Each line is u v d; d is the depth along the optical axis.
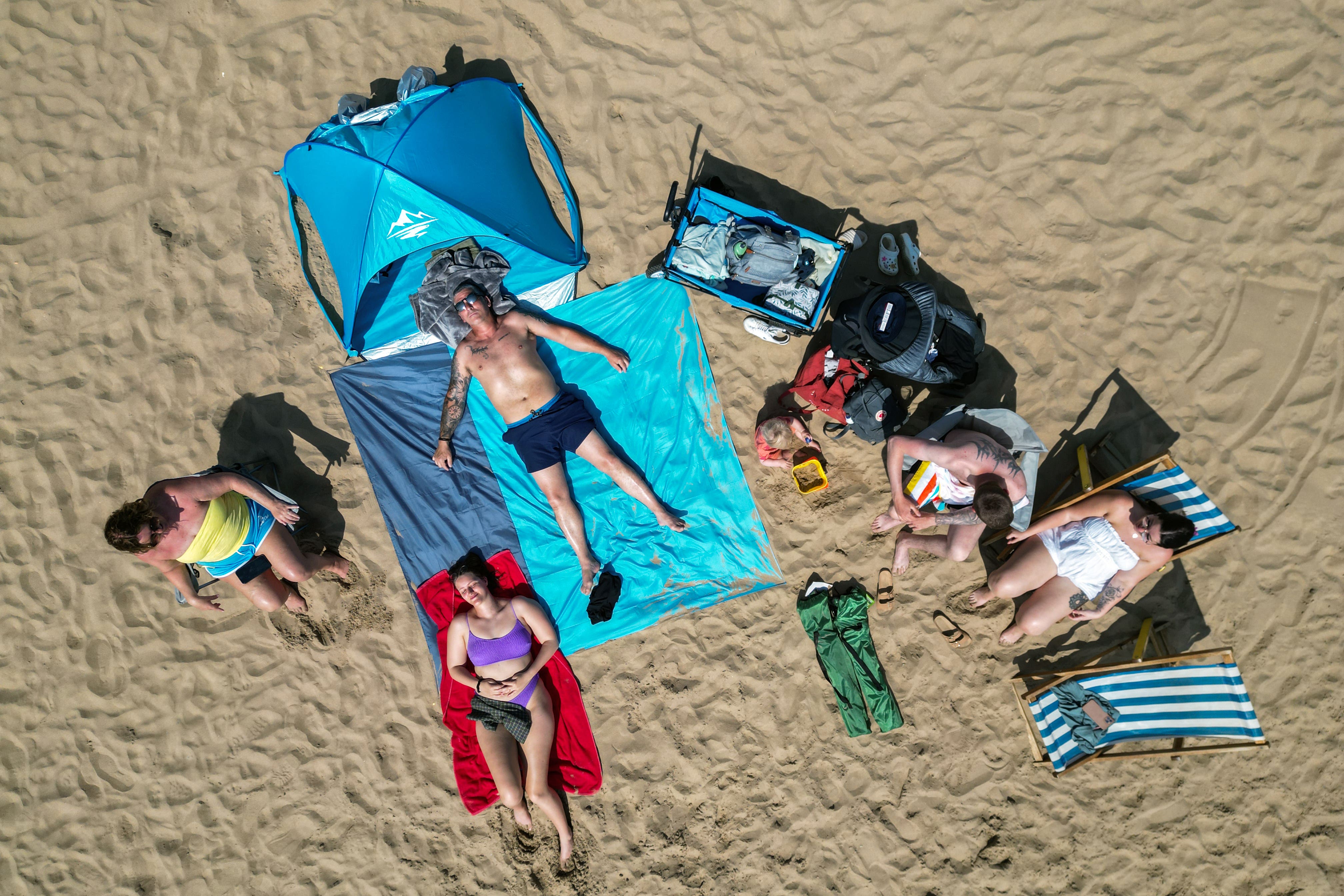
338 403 5.46
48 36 5.64
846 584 5.29
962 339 4.85
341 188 4.91
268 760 5.23
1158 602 5.21
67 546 5.34
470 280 5.20
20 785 5.22
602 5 5.53
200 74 5.59
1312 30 5.31
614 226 5.47
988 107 5.43
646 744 5.20
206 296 5.49
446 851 5.16
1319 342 5.25
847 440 5.36
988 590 5.10
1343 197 5.25
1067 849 5.03
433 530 5.37
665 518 5.26
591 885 5.10
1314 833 4.98
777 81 5.48
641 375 5.43
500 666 5.00
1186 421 5.27
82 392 5.44
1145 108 5.37
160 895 5.11
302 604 5.30
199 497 4.58
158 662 5.29
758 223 5.05
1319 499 5.19
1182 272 5.31
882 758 5.14
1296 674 5.12
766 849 5.10
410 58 5.54
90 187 5.57
